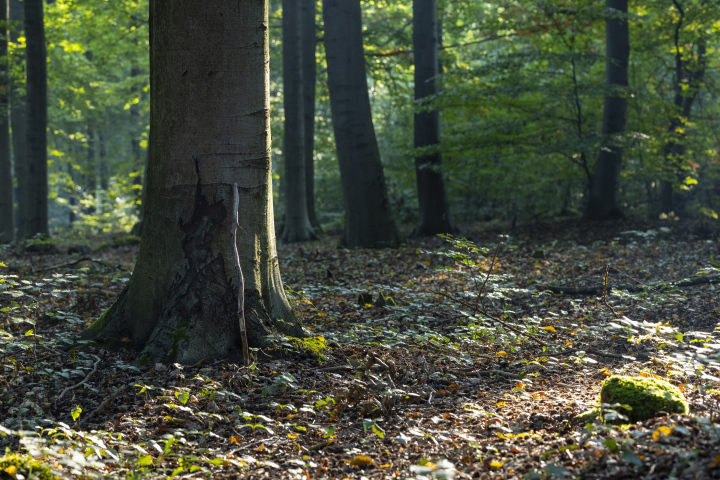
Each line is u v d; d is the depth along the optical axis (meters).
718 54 17.61
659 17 15.77
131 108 27.09
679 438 2.58
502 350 5.52
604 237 12.72
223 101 4.94
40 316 6.80
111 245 17.50
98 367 4.64
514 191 18.75
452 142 14.52
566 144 13.35
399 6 20.91
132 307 5.19
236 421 3.68
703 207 17.11
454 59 19.25
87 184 31.53
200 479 2.94
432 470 2.46
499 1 18.34
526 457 2.87
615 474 2.41
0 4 16.59
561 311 6.96
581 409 3.59
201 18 4.84
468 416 3.58
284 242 16.47
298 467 3.11
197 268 4.97
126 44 20.98
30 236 14.63
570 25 13.48
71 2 18.38
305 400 4.16
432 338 5.79
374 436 3.50
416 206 20.73
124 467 3.08
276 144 23.30
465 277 8.24
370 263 10.88
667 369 4.37
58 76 19.50
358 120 12.89
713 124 17.17
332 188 24.20
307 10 18.19
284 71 16.19
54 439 3.24
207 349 4.82
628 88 13.45
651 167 15.11
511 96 13.49
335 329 6.44
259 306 5.13
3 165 17.33
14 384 4.30
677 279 7.99
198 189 4.98
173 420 3.66
